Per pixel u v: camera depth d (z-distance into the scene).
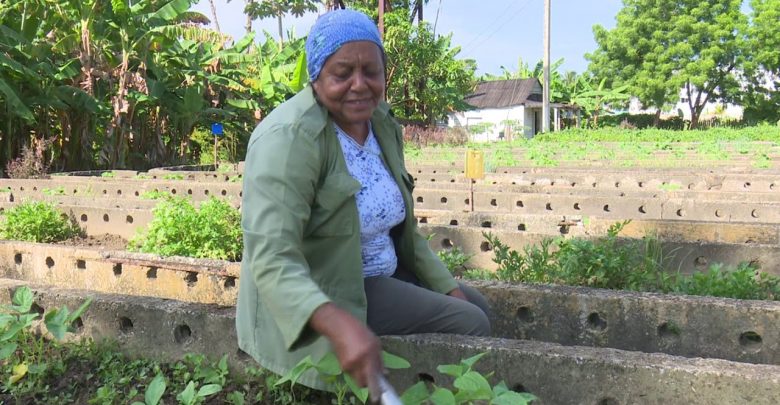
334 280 2.54
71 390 3.12
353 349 1.94
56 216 7.21
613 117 45.69
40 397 3.06
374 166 2.71
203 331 3.32
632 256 4.80
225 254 5.70
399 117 29.83
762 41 38.38
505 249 4.81
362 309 2.58
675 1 38.72
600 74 41.91
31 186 10.96
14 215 6.89
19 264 5.57
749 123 41.53
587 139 26.77
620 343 3.59
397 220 2.83
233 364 3.25
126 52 16.02
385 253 2.84
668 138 26.08
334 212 2.48
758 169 11.47
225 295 4.53
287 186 2.28
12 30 13.92
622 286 4.46
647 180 9.99
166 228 5.71
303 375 2.48
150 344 3.44
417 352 2.86
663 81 38.38
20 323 3.01
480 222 6.64
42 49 14.61
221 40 19.41
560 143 23.16
